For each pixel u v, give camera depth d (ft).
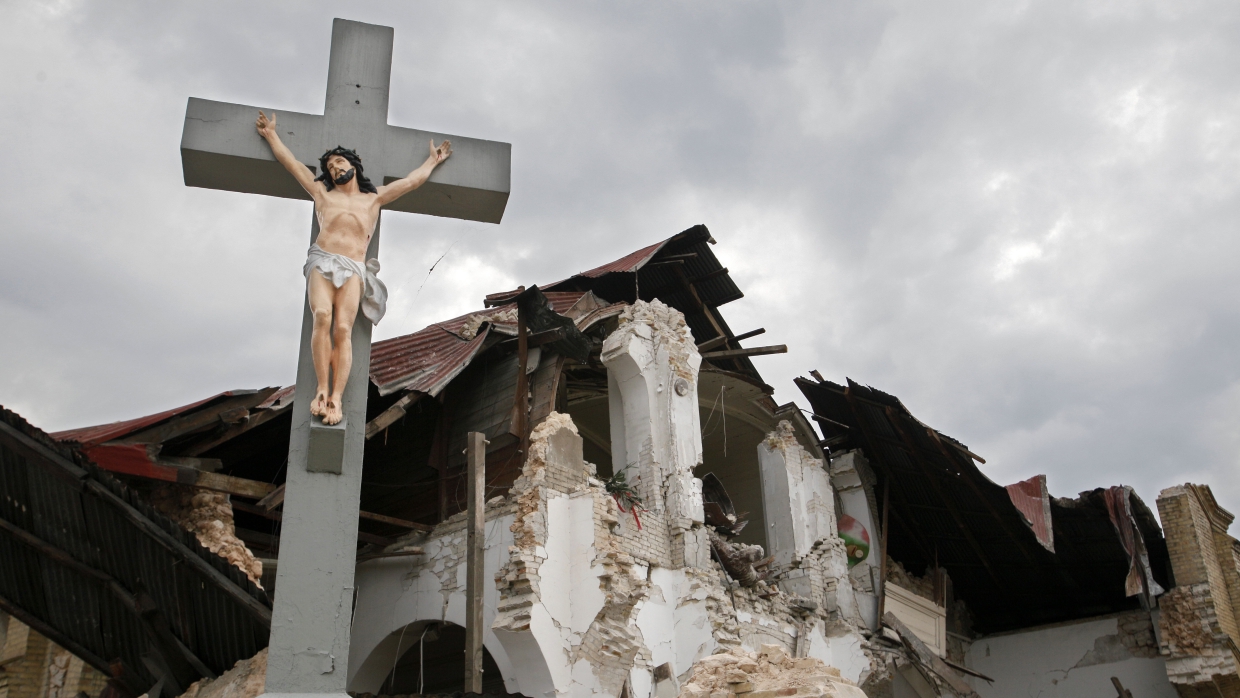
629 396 70.33
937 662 82.89
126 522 31.73
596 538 57.06
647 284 84.79
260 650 32.17
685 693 27.40
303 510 25.17
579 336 63.67
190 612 32.32
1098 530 86.94
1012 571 94.79
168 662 32.86
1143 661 88.02
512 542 56.29
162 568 31.99
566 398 73.10
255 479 59.72
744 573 70.79
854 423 90.07
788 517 81.41
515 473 61.87
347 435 26.08
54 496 32.24
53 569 33.32
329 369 26.40
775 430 86.12
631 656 54.49
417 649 69.41
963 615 99.50
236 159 28.84
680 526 65.46
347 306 26.89
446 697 54.65
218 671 33.17
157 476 44.83
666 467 67.82
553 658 53.67
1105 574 91.71
